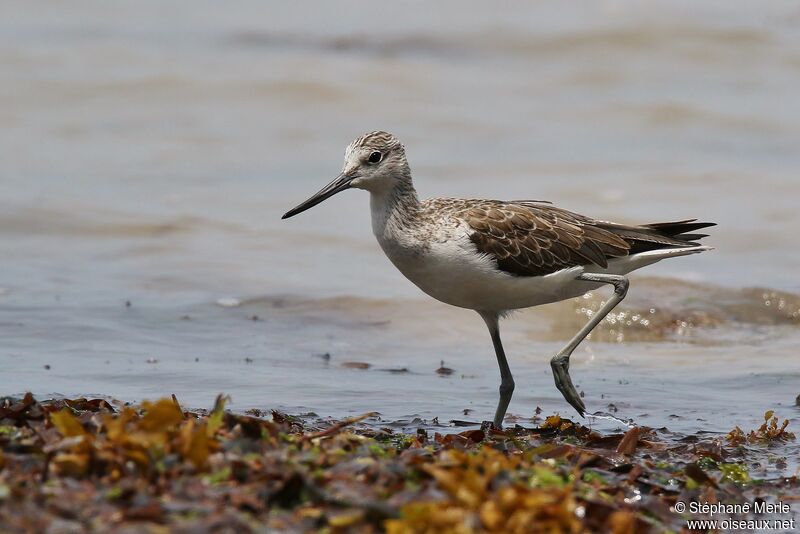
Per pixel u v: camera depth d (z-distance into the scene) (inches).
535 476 301.1
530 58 1071.6
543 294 444.8
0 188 761.0
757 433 417.4
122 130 887.1
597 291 626.5
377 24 1149.1
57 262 661.3
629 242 455.5
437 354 551.8
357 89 976.9
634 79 1018.1
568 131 909.2
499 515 260.1
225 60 1041.5
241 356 529.0
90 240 695.1
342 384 489.1
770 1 1183.6
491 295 438.3
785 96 984.3
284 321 588.1
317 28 1146.0
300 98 959.0
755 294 631.2
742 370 524.1
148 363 508.1
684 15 1146.7
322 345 556.1
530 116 939.3
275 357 531.2
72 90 943.7
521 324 601.6
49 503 258.8
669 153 864.9
